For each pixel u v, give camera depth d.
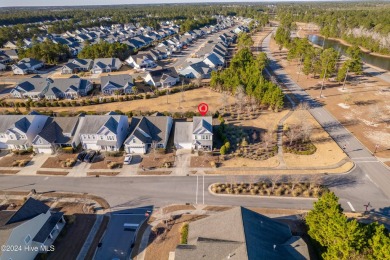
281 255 33.00
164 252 39.34
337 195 49.56
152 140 63.53
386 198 48.78
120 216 46.09
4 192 52.06
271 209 46.78
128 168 58.28
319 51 120.12
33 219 38.72
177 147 64.44
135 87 97.19
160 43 167.88
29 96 94.38
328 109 83.00
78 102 89.44
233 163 59.16
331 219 35.03
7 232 34.78
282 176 54.78
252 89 85.56
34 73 125.44
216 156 61.56
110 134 62.84
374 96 92.12
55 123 66.88
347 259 32.66
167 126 66.69
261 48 166.00
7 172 57.72
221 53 141.62
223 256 31.91
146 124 66.31
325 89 98.88
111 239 41.84
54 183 54.31
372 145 64.38
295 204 47.81
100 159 61.59
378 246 31.95
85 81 99.31
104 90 97.38
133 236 42.25
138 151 63.25
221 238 34.66
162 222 44.72
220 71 117.06
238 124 75.06
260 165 58.31
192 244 35.28
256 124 74.81
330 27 198.88
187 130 65.25
